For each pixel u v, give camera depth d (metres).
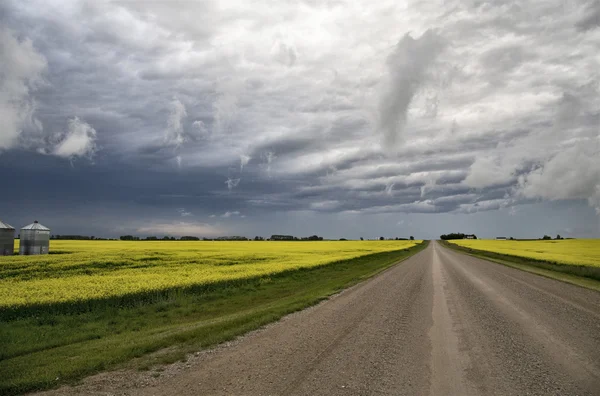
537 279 21.36
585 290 16.83
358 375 6.27
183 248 49.47
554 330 9.37
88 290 15.43
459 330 9.38
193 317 12.48
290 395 5.45
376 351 7.60
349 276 23.31
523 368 6.65
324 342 8.26
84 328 10.98
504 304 13.10
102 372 6.51
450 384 5.91
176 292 16.20
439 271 26.28
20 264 25.14
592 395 5.53
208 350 7.68
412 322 10.25
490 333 9.09
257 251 47.53
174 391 5.62
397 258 45.03
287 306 12.42
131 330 10.74
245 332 9.16
